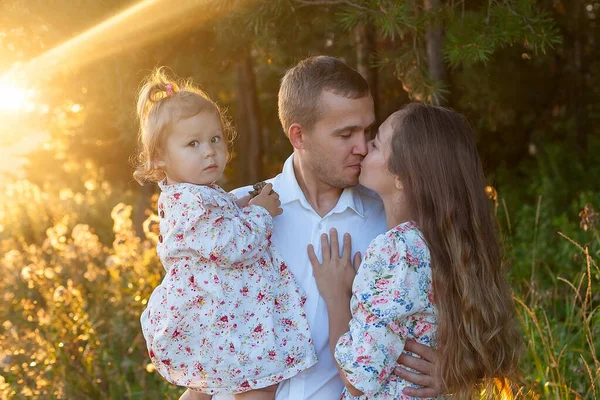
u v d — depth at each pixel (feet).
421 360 7.47
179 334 8.00
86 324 14.48
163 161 8.24
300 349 7.93
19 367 13.96
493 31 12.86
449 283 7.40
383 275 7.37
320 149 8.09
